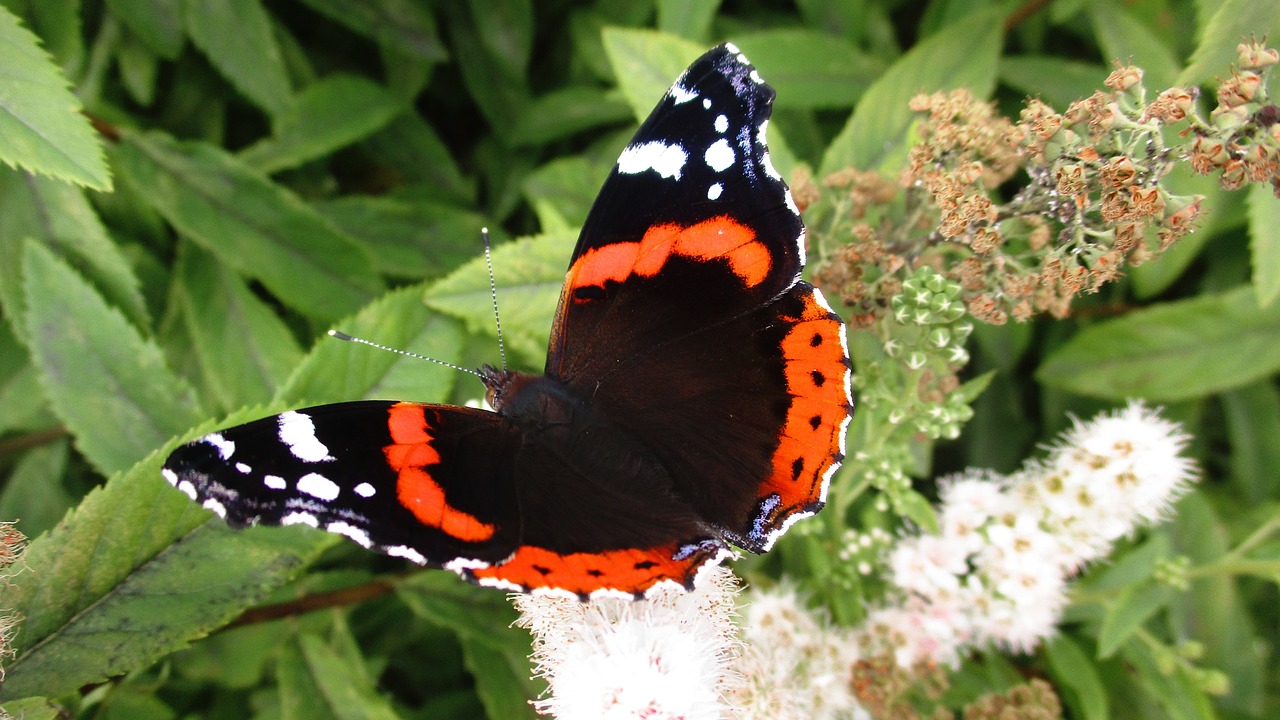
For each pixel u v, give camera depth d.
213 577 0.14
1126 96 0.14
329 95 0.19
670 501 0.14
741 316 0.14
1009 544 0.16
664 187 0.14
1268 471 0.18
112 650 0.14
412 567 0.18
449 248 0.19
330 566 0.18
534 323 0.16
